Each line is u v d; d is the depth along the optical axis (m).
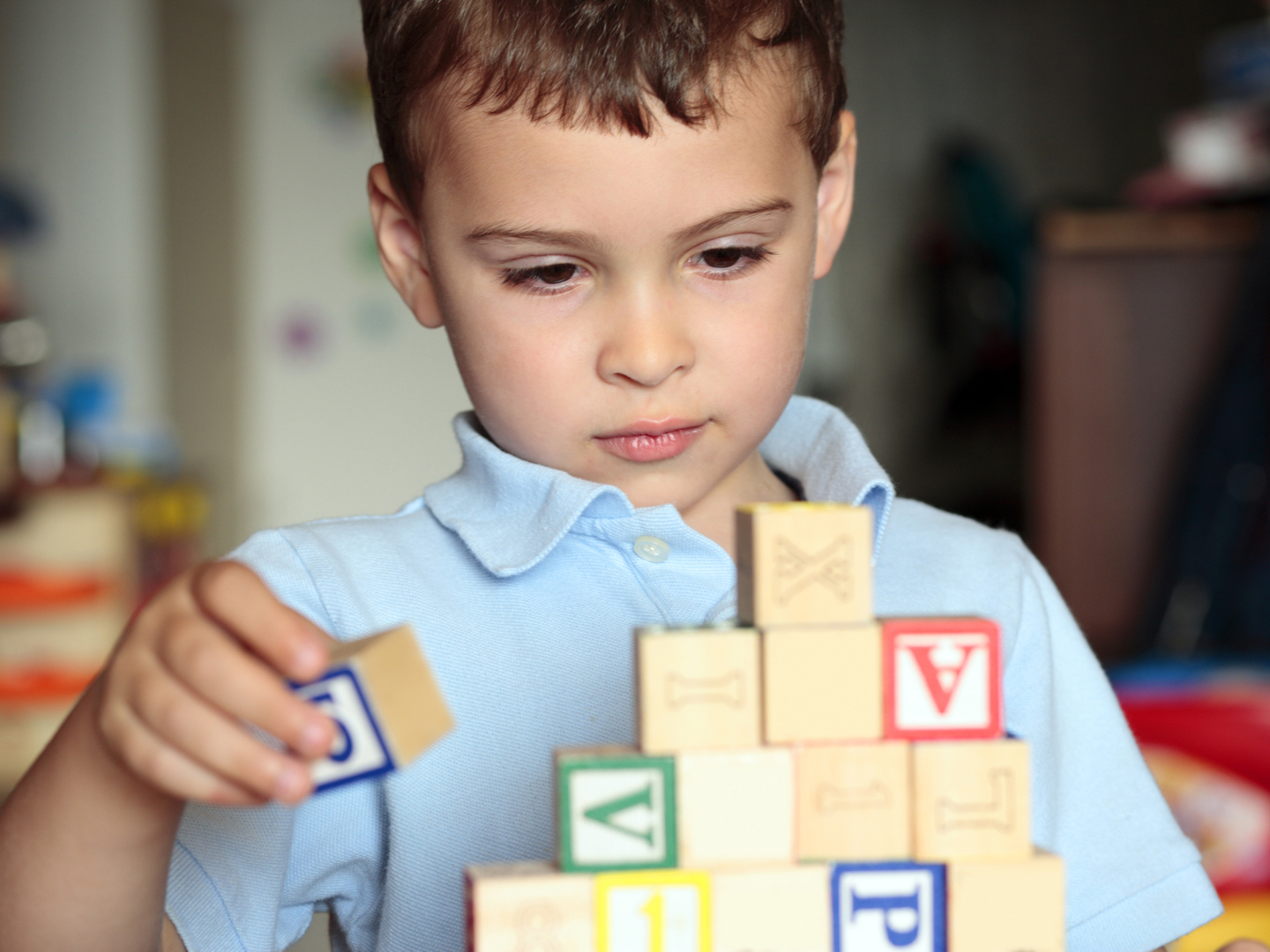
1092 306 2.27
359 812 0.82
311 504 4.60
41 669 2.79
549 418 0.78
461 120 0.75
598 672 0.82
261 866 0.78
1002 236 4.07
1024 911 0.51
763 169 0.75
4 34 3.90
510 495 0.84
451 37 0.75
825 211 0.95
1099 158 4.61
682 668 0.51
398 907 0.79
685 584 0.83
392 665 0.50
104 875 0.60
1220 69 2.45
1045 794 0.90
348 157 4.56
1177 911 0.89
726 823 0.51
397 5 0.80
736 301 0.76
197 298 4.42
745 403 0.78
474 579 0.85
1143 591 2.28
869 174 4.64
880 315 4.64
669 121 0.71
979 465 4.31
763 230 0.76
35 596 2.75
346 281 4.58
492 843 0.80
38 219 3.22
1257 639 2.10
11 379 3.03
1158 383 2.27
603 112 0.71
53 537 2.90
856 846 0.51
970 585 0.92
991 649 0.52
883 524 0.89
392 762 0.49
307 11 4.50
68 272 3.97
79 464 3.10
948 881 0.51
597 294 0.76
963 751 0.52
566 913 0.50
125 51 3.97
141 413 4.02
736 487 0.91
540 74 0.71
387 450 4.64
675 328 0.75
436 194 0.79
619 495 0.80
